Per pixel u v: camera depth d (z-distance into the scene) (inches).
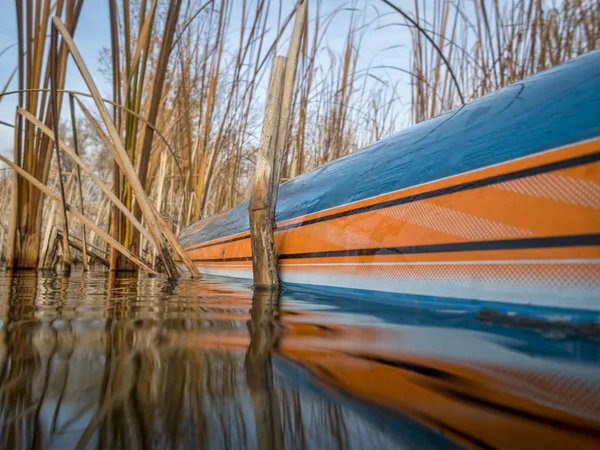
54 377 14.8
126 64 91.1
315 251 47.6
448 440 10.6
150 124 87.7
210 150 154.4
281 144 51.8
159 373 15.2
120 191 95.3
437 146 36.3
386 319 26.4
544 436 10.7
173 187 185.2
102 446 10.1
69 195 156.6
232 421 11.5
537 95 30.0
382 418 11.7
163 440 10.4
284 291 45.0
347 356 17.7
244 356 17.6
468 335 21.5
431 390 13.8
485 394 13.5
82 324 24.8
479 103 37.4
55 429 11.0
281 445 10.2
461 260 29.5
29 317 27.3
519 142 27.7
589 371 15.6
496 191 28.1
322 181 54.6
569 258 22.9
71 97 86.7
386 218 37.7
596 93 24.9
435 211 32.4
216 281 65.4
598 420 11.7
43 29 95.7
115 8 89.4
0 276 75.9
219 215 107.7
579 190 23.1
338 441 10.5
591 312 21.7
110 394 13.2
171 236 77.0
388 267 36.4
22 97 99.3
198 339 20.8
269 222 50.9
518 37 101.3
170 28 95.4
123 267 98.8
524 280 25.1
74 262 152.6
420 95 122.0
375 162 44.9
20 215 103.0
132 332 22.3
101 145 256.7
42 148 103.0
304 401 12.8
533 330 22.4
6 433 10.8
